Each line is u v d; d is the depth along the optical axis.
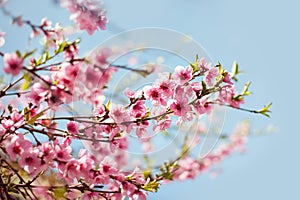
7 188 1.89
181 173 2.49
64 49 1.87
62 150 1.88
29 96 1.85
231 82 1.90
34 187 1.89
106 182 1.90
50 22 1.86
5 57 1.76
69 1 1.86
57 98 1.84
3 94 1.85
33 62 1.84
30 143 1.86
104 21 1.88
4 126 1.88
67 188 1.89
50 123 1.92
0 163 1.89
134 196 1.93
